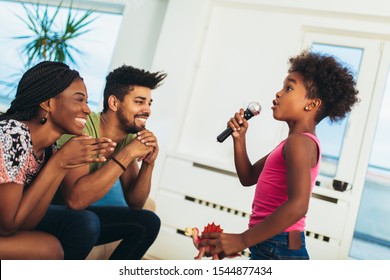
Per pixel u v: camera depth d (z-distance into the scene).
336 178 2.68
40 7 3.54
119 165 1.38
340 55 2.81
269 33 2.88
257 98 2.85
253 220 1.17
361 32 2.70
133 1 3.23
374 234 2.60
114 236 1.59
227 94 2.92
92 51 3.36
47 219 1.34
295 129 1.18
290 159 1.04
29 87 1.15
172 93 2.88
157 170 2.80
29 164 1.16
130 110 1.59
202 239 1.08
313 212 2.51
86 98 1.25
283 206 0.98
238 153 1.38
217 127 2.91
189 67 2.90
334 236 2.47
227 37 2.96
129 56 3.18
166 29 2.96
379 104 2.67
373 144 2.68
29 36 3.49
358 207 2.59
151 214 1.62
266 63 2.86
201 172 2.73
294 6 2.76
